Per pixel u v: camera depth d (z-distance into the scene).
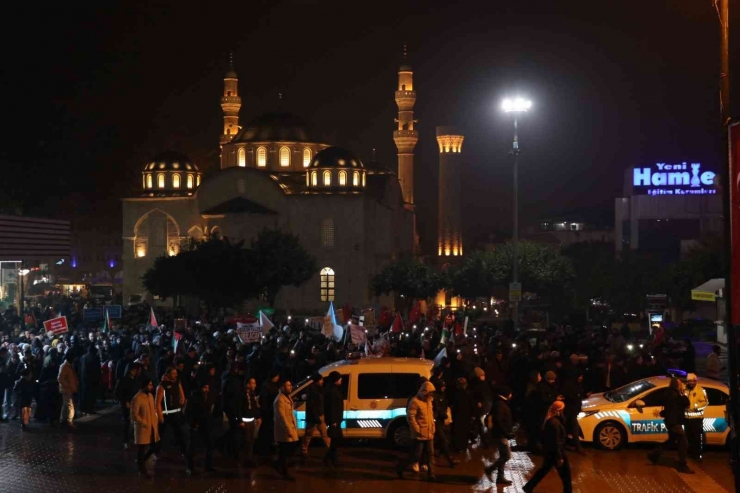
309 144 104.75
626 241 106.25
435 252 147.75
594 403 22.94
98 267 148.00
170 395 20.55
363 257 94.75
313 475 19.58
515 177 42.94
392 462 20.97
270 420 21.75
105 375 31.52
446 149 123.38
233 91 119.69
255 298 86.25
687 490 18.09
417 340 34.59
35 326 39.78
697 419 21.03
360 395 22.23
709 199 100.88
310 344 31.36
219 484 18.73
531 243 85.44
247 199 97.12
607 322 63.03
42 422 27.38
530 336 40.97
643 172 103.12
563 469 16.95
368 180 107.12
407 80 119.38
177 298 90.00
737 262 13.51
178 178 102.06
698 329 56.97
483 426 24.48
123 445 23.28
